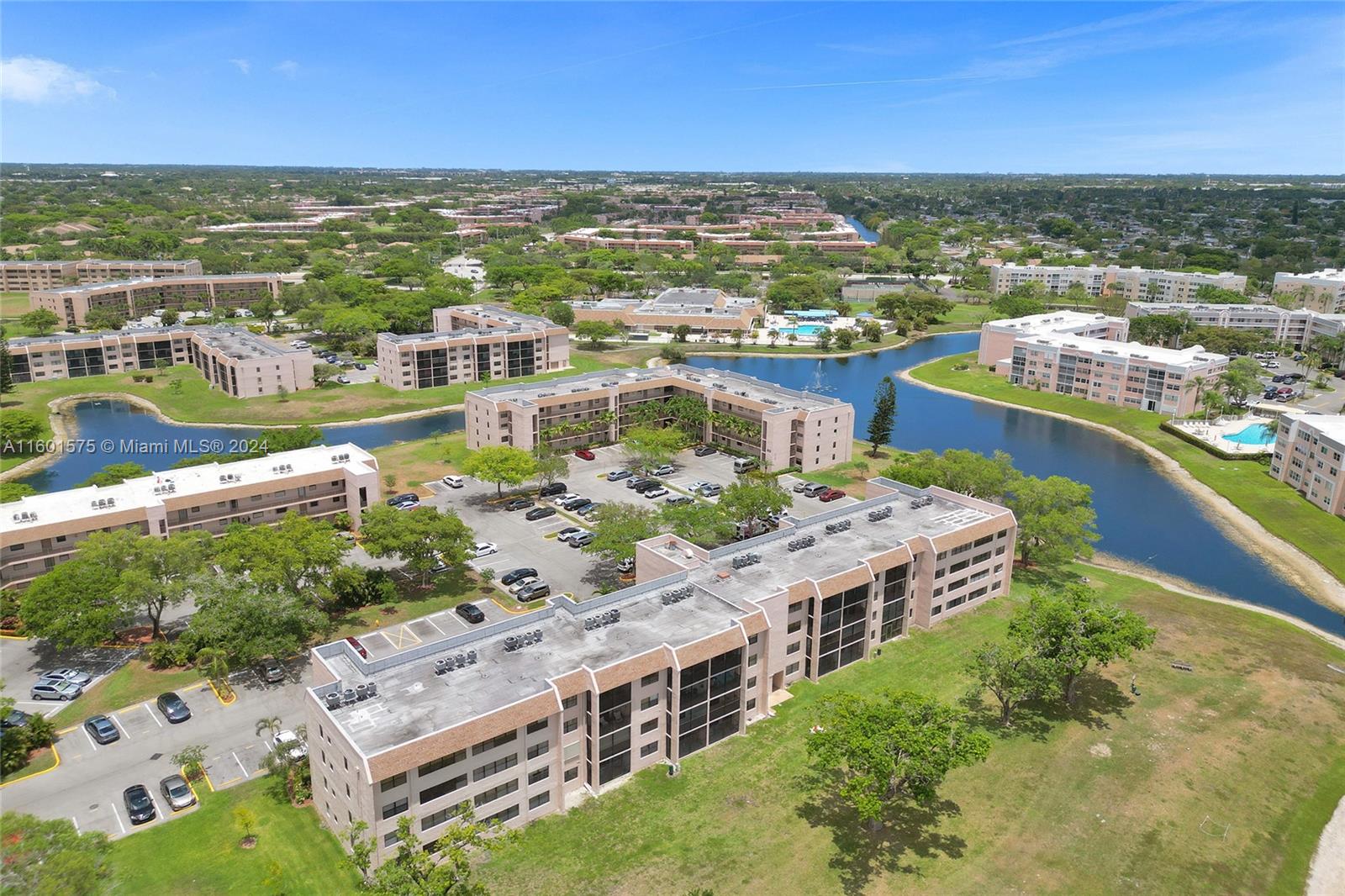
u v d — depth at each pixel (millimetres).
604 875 74062
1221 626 121812
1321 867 77875
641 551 113062
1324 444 168500
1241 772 90062
